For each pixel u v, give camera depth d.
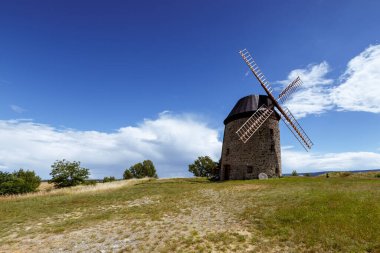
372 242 9.66
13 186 39.62
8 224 16.14
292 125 41.28
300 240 10.59
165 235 12.49
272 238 11.24
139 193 28.06
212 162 77.56
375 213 12.38
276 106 41.31
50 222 16.48
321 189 20.39
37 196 30.23
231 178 40.00
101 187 37.78
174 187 32.66
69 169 46.97
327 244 9.88
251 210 15.95
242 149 39.50
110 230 13.94
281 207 15.55
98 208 20.62
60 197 27.45
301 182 27.42
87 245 11.73
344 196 16.20
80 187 40.28
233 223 13.88
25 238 13.15
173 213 17.28
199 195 23.94
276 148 39.97
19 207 21.88
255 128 38.75
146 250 10.69
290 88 43.84
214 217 15.50
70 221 16.34
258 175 37.19
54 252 11.08
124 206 20.92
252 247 10.50
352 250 9.27
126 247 11.16
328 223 11.82
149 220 15.68
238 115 40.84
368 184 23.02
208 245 10.79
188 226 13.85
